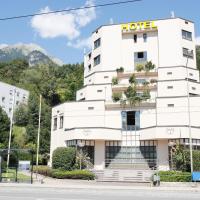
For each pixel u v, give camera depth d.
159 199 15.14
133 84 45.94
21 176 33.66
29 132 66.50
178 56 47.94
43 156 56.00
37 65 122.19
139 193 18.86
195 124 39.06
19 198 14.92
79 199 14.69
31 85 103.12
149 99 42.16
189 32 50.12
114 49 50.69
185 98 40.12
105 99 46.16
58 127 45.25
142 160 40.09
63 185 26.02
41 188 22.30
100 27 52.69
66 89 96.12
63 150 37.09
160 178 29.95
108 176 35.47
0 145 55.41
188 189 23.55
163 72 47.31
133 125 41.97
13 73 117.06
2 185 24.48
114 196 16.23
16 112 77.00
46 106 82.44
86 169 37.31
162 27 49.53
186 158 34.03
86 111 43.50
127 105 42.91
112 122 43.03
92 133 39.84
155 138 38.28
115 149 41.28
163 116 40.44
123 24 51.12
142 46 50.31
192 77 47.75
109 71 49.47
